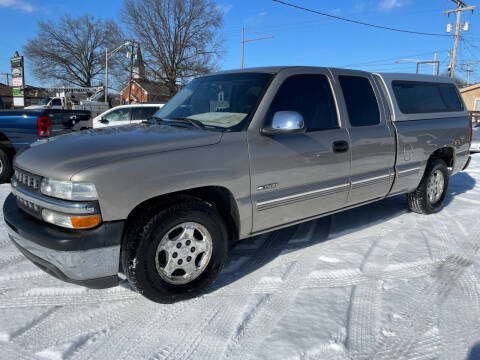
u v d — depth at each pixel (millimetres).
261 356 2301
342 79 3854
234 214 3023
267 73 3418
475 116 23516
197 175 2715
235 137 2951
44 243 2416
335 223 4723
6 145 6727
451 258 3742
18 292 2988
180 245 2754
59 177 2408
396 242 4117
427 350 2395
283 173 3201
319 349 2369
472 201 5898
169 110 3760
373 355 2340
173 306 2828
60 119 7234
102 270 2508
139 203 2514
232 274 3344
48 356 2291
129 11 41281
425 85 4855
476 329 2609
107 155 2498
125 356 2307
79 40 61375
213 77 3840
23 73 17797
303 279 3258
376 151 3980
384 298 2975
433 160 4926
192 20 41969
